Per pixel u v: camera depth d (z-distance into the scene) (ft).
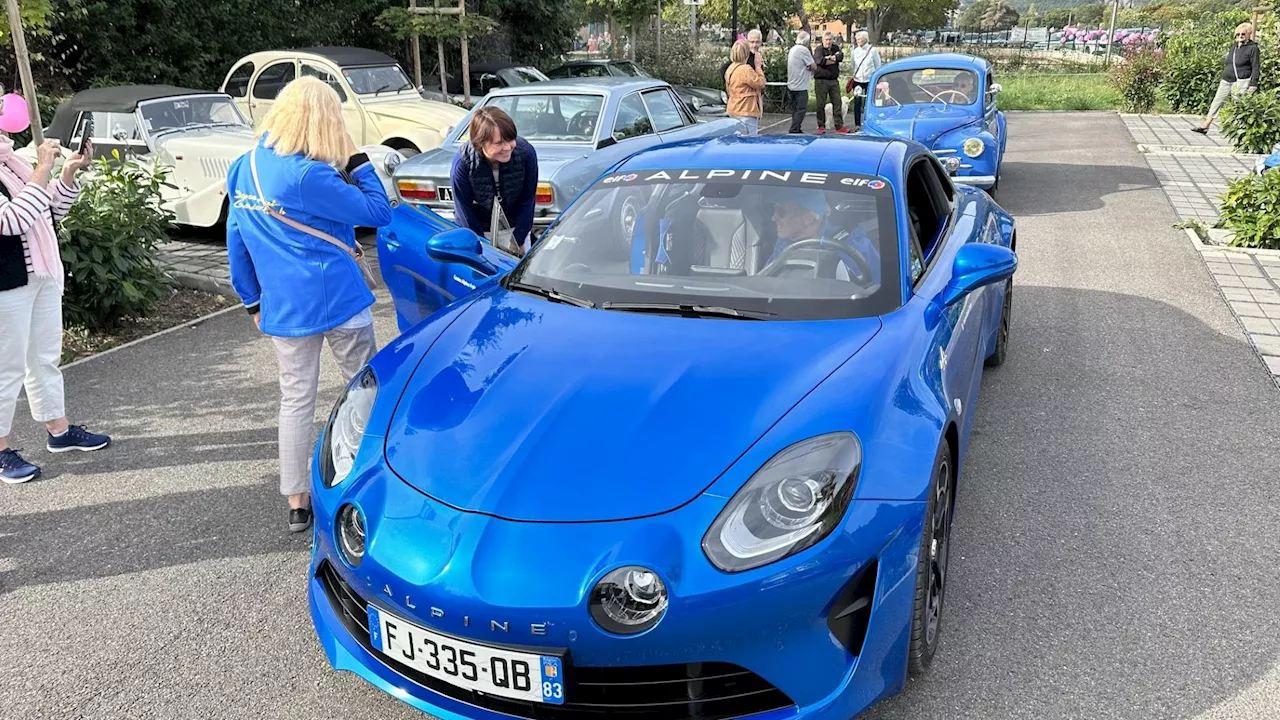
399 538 7.75
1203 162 43.83
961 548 11.48
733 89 40.78
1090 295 22.44
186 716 8.91
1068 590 10.53
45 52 46.03
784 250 11.02
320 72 38.63
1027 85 86.53
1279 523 11.90
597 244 11.80
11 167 13.01
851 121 65.57
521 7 77.10
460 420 8.62
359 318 11.98
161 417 16.37
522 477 7.80
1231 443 14.25
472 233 12.82
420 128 36.04
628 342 9.57
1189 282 23.43
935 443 8.41
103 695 9.23
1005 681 9.04
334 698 9.14
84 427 15.85
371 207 11.50
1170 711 8.59
